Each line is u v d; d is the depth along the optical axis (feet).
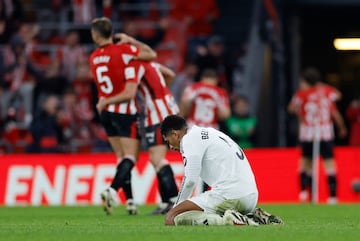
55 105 226.79
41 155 203.51
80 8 256.52
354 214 147.74
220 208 100.58
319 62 319.06
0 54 249.14
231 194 100.17
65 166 202.28
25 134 238.27
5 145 236.43
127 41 142.92
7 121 237.45
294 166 207.31
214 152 100.48
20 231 97.76
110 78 139.95
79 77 243.60
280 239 83.71
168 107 144.15
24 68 245.45
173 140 102.73
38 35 253.65
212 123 203.21
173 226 98.89
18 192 202.80
